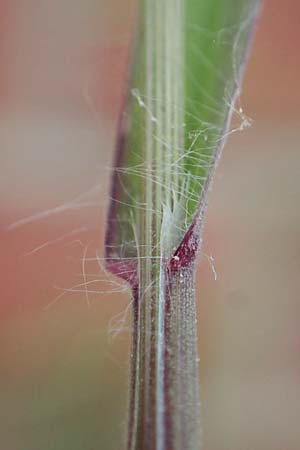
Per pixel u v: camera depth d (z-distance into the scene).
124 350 0.07
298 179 0.07
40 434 0.06
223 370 0.07
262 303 0.07
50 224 0.07
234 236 0.07
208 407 0.07
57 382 0.07
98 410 0.06
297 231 0.07
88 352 0.07
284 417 0.07
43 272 0.07
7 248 0.07
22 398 0.07
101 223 0.07
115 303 0.07
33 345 0.07
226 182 0.07
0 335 0.07
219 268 0.07
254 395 0.07
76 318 0.07
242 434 0.07
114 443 0.06
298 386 0.07
